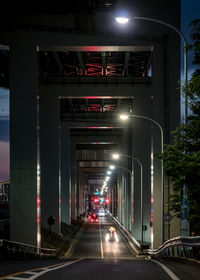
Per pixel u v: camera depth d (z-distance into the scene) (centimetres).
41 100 5556
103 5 4278
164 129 4303
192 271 1259
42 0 4153
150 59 5197
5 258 2192
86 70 5850
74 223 8819
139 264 1648
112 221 11144
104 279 1010
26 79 4106
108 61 5431
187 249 1975
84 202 15788
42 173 5619
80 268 1366
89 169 16175
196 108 2048
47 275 1102
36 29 4203
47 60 5222
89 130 9688
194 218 2266
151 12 4341
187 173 1883
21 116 4056
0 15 4131
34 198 4000
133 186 5847
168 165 1945
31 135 4038
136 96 5491
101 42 4306
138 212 5847
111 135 9612
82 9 4241
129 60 5416
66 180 7550
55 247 4412
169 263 1772
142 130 5641
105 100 7256
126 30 4331
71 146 9675
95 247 4859
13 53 4153
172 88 4316
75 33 4281
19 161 4025
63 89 5522
